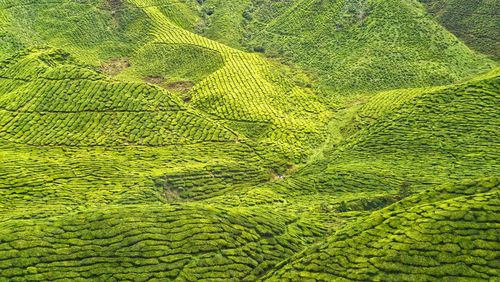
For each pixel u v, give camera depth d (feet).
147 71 505.25
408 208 205.57
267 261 204.13
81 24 561.02
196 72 490.08
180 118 385.09
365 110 424.05
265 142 374.22
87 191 277.64
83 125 372.79
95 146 354.33
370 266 178.50
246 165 336.29
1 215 236.22
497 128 319.27
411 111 359.05
